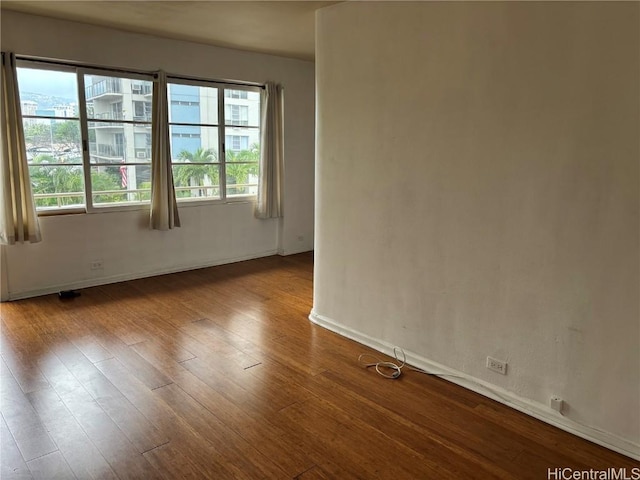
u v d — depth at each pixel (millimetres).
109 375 3076
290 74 6141
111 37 4609
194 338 3703
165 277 5352
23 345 3502
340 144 3623
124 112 4895
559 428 2557
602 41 2203
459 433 2512
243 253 6191
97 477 2133
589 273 2369
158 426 2529
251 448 2359
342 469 2217
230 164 5914
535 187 2521
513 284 2684
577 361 2465
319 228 3922
